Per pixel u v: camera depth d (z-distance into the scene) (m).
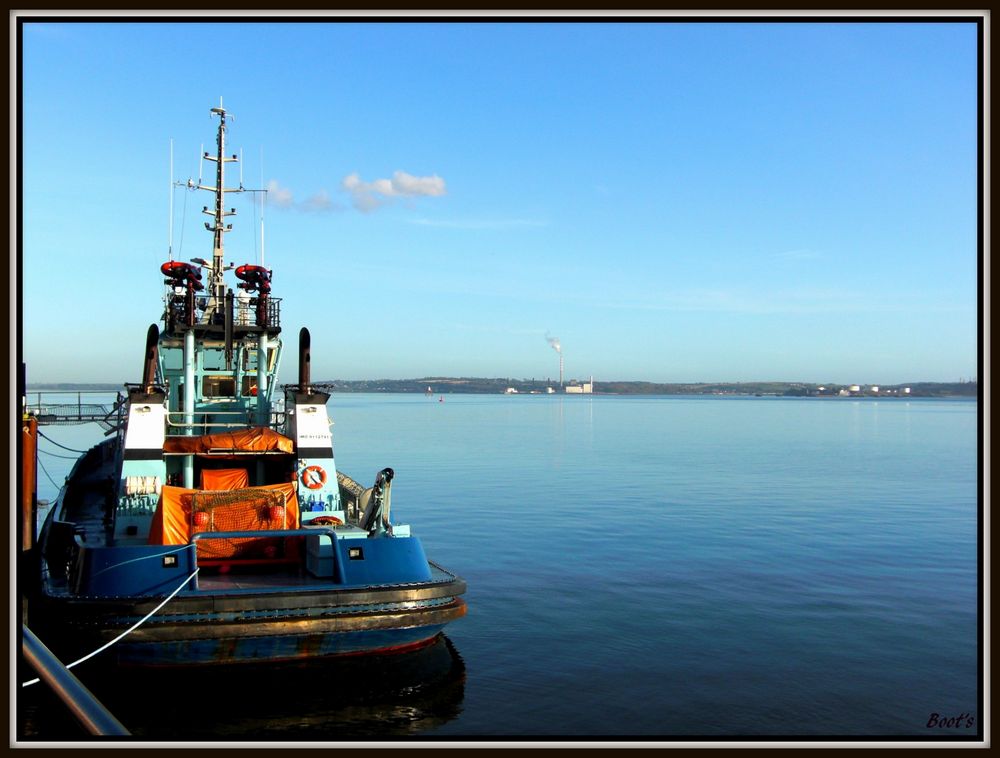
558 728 14.05
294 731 13.68
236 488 18.81
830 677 16.66
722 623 20.58
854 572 26.39
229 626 15.12
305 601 15.65
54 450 74.50
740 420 163.38
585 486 50.72
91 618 14.96
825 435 111.56
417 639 16.52
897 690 15.97
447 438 99.94
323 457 19.59
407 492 47.38
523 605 22.23
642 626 20.27
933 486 51.28
